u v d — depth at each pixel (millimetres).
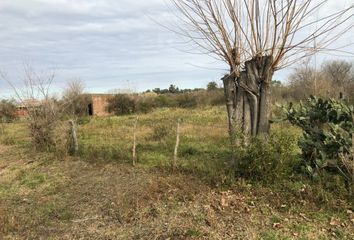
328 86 21641
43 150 12578
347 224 5781
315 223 5840
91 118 28219
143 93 43312
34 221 6402
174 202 6758
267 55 8578
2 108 31312
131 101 37906
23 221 6406
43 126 12805
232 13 8508
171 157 10242
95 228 5984
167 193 7172
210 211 6297
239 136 8023
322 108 8289
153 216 6266
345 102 8500
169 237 5477
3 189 8445
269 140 7727
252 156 7504
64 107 14445
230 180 7414
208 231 5590
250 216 6117
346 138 7387
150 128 17578
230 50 8727
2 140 16266
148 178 8383
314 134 7965
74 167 10055
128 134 15953
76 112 32000
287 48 8414
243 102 8930
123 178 8625
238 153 7781
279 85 28766
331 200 6395
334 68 26234
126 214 6340
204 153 10648
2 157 12391
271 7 8250
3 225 6129
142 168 9328
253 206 6469
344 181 7125
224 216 6129
